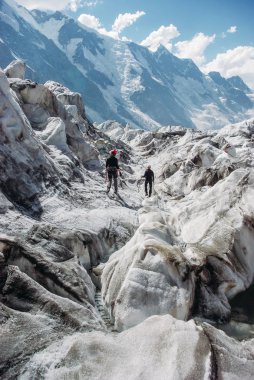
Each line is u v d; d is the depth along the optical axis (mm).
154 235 10516
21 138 15703
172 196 23828
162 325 6434
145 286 8430
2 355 5914
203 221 12992
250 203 11977
